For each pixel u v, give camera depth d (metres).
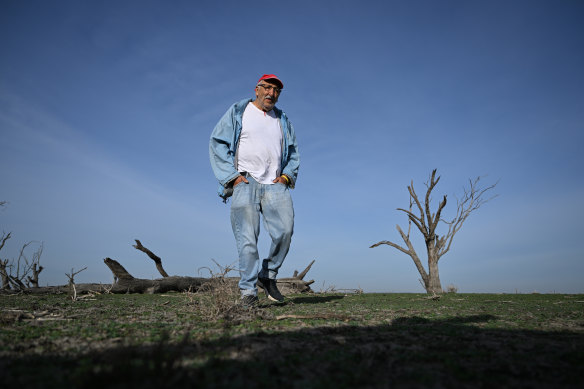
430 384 1.70
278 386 1.62
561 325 3.51
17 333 2.74
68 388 1.54
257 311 4.04
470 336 2.84
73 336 2.69
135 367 1.69
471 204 13.54
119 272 8.91
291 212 5.40
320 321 3.59
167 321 3.60
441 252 13.38
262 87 5.39
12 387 1.55
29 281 10.81
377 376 1.81
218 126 5.26
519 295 8.73
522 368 1.97
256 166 5.27
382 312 4.51
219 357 2.07
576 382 1.76
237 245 4.98
